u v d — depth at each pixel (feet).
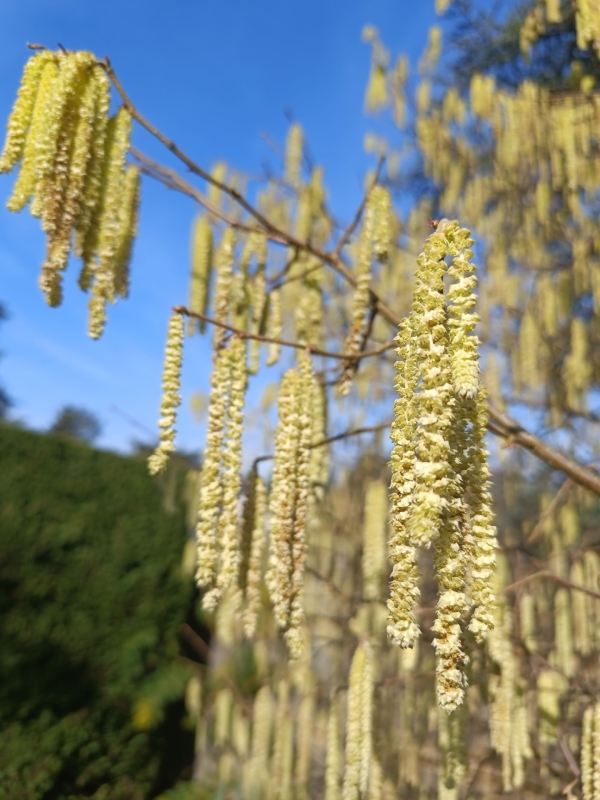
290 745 13.66
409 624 3.58
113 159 6.52
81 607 21.35
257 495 7.03
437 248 3.82
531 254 15.10
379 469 17.89
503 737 8.11
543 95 13.09
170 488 17.79
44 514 21.02
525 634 10.26
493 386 13.66
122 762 21.35
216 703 17.89
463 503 3.70
